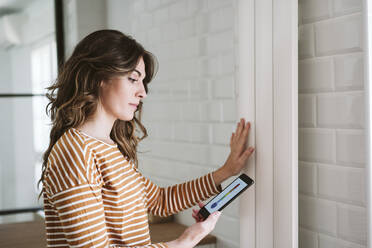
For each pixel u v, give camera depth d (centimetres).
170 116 133
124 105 81
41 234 135
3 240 133
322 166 91
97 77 80
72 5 174
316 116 92
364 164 81
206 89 121
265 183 100
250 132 103
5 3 178
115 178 80
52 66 185
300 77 95
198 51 124
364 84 80
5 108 178
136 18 147
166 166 133
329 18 87
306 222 96
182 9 129
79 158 72
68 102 80
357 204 83
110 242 81
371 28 79
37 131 183
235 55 112
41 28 183
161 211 102
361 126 82
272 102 97
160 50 137
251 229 104
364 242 82
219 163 118
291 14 90
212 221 87
